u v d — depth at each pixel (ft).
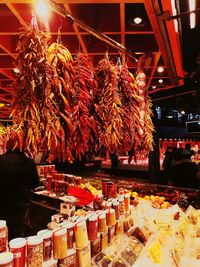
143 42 11.75
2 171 8.57
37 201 12.58
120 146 8.32
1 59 14.20
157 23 9.02
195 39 15.34
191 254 5.65
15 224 8.70
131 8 9.74
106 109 7.39
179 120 51.85
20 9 8.95
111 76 7.65
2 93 20.76
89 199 7.26
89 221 4.70
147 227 6.01
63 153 6.08
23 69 5.21
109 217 5.41
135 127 8.54
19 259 3.42
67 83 5.71
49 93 5.21
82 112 6.22
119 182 13.11
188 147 21.35
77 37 11.10
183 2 11.66
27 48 5.23
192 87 20.06
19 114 5.10
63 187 12.32
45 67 5.23
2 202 8.60
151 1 7.78
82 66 6.65
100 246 4.98
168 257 5.29
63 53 5.75
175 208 7.79
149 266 5.01
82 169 25.82
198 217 7.45
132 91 8.55
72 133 5.88
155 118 23.32
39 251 3.62
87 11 9.95
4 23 10.09
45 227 11.65
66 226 4.17
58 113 5.48
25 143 5.07
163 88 18.61
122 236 5.82
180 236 6.21
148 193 11.50
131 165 30.66
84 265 4.17
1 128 11.81
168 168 18.44
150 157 23.04
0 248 3.50
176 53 12.18
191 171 14.48
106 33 10.36
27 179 9.10
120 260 4.83
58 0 8.27
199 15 12.64
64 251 3.90
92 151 7.72
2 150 11.78
